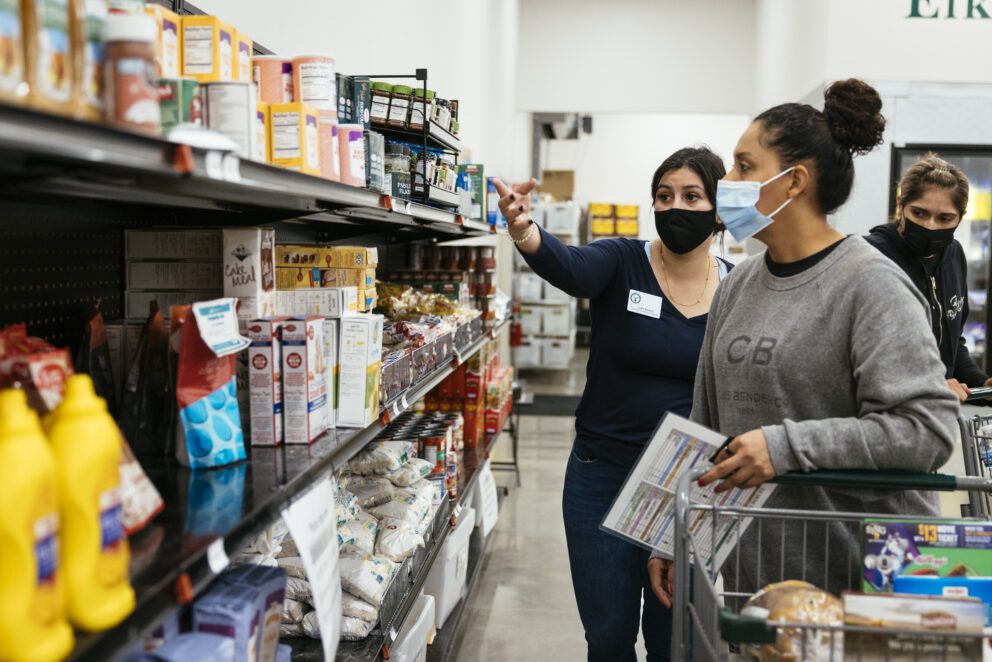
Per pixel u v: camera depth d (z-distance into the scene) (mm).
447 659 3438
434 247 4832
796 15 8719
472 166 4242
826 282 1657
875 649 1229
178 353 1575
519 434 8289
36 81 912
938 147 7367
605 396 2557
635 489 1811
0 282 1562
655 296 2510
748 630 1199
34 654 808
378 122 2912
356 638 2074
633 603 2496
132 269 1901
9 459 799
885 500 1695
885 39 7336
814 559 1741
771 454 1503
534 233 2398
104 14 1077
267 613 1409
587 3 11453
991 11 7250
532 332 11625
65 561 893
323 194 1595
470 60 6703
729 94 11492
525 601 4195
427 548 2775
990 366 7699
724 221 1738
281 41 2877
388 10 4293
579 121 15414
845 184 1684
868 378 1542
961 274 3430
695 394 2035
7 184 1256
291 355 1749
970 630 1225
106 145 892
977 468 2318
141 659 1157
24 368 1063
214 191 1419
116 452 956
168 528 1207
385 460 2691
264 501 1345
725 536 1789
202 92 1458
